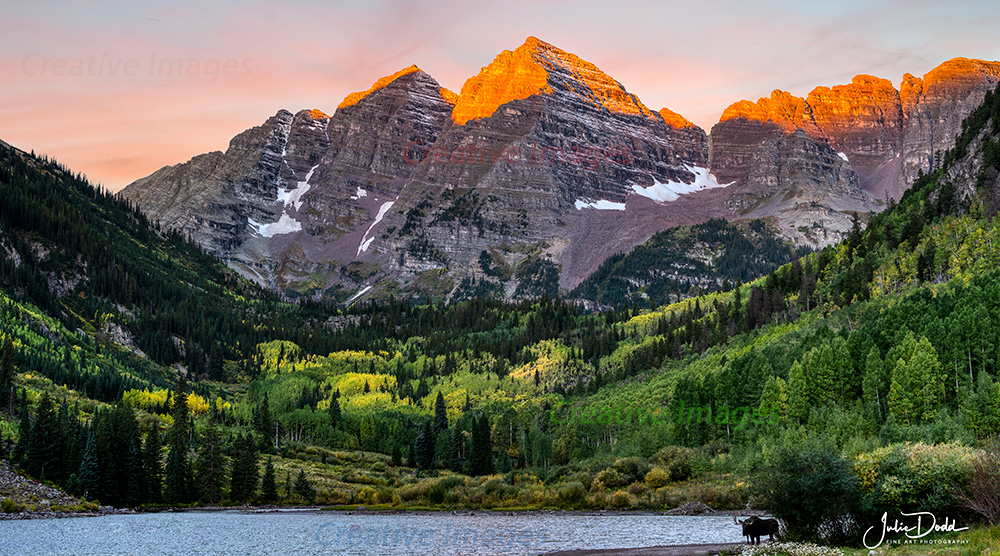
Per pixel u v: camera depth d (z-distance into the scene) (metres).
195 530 119.88
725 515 117.44
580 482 148.25
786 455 64.38
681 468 149.88
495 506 149.75
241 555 94.12
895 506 59.78
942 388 130.00
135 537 111.94
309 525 125.56
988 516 54.75
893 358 141.00
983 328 138.88
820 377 149.12
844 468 62.28
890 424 119.31
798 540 62.31
